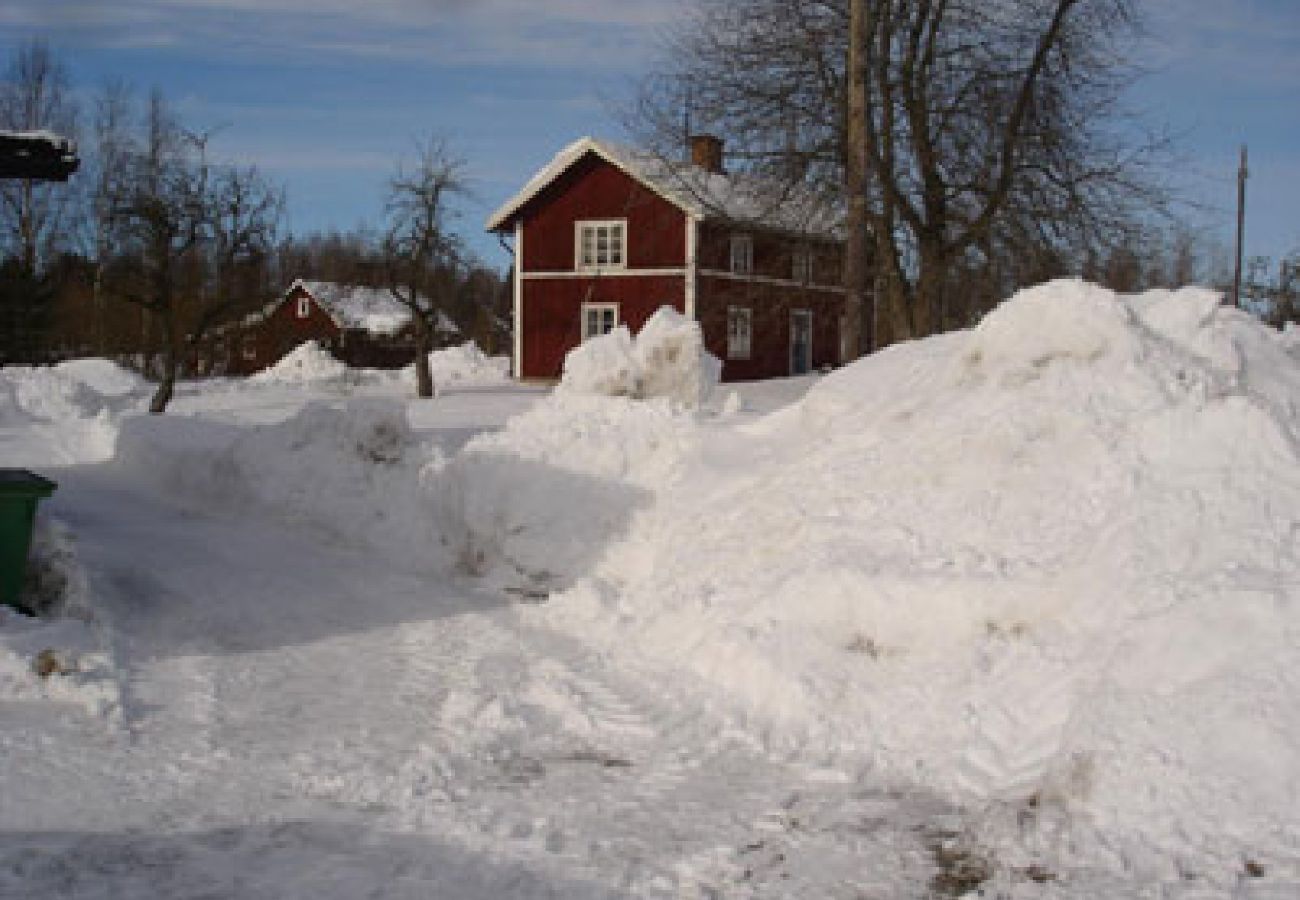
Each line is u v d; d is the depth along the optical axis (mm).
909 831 6031
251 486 15016
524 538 12227
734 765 7051
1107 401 8867
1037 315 9805
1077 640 7023
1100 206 23609
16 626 9000
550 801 6523
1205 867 5234
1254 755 5652
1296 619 6195
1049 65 24016
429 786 6738
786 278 38250
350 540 13570
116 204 32250
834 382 11805
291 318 58062
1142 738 5969
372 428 14500
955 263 25109
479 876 5633
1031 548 7926
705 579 9617
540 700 8133
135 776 6824
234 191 31594
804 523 9312
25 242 48406
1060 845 5633
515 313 40250
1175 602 6641
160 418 19766
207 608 10516
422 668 9117
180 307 32406
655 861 5762
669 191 31766
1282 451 7477
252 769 6996
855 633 7902
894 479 9203
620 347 15938
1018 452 8742
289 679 8781
